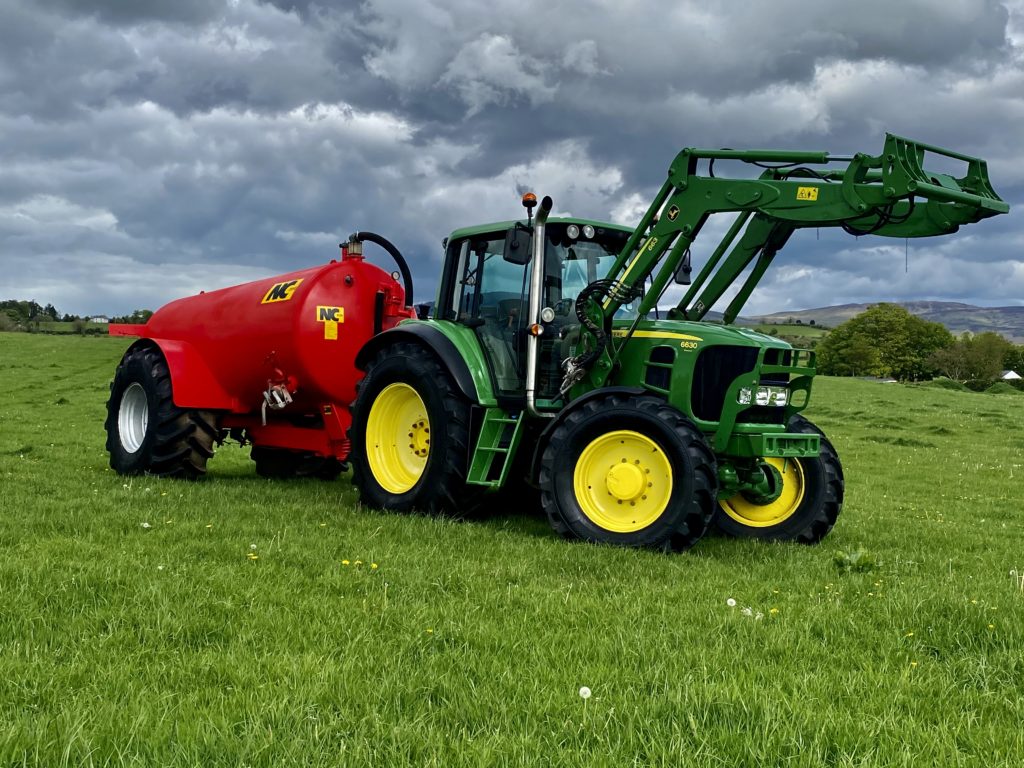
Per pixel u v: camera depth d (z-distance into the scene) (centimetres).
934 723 311
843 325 9469
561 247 764
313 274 907
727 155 677
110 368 3812
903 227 676
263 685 317
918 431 2320
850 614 450
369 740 276
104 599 429
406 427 794
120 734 275
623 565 555
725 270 770
